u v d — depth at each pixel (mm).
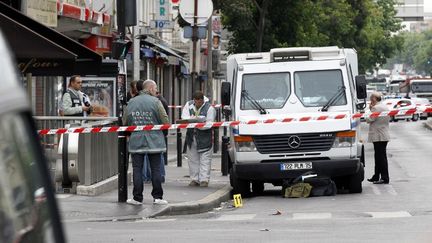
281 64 38125
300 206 32656
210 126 36000
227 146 46844
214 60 77688
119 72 45688
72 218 27516
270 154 36469
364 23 137375
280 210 31391
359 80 37031
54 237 5324
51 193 5371
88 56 32906
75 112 37906
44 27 31906
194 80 54531
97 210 29156
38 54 31172
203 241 22266
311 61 38125
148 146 30266
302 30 87000
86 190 32656
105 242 22203
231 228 25422
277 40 86000
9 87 5035
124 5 34688
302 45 86812
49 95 55750
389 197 35438
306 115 36531
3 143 5008
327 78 37781
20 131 5148
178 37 105938
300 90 37562
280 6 85375
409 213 29250
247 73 38062
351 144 36594
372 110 42125
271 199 36281
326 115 36469
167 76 110625
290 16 86062
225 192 36531
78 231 24656
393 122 146500
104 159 35312
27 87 38219
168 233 24203
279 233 23906
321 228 25062
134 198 30547
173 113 115000
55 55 31266
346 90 37562
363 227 25141
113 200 31594
